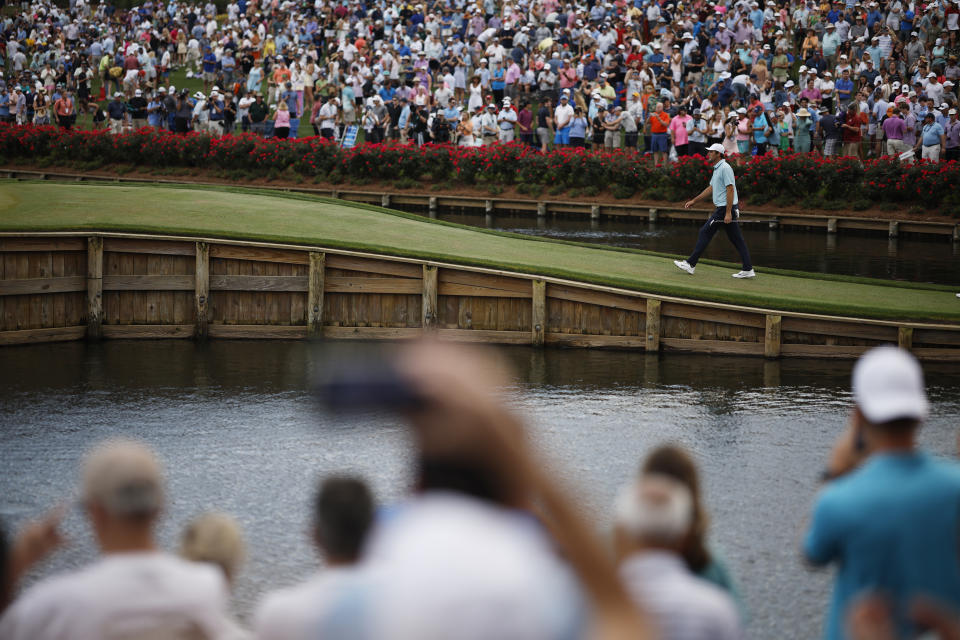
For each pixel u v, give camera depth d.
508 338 73.31
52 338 72.94
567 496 7.78
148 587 14.73
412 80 160.38
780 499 43.69
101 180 149.12
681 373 65.19
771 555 38.12
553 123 144.62
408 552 7.48
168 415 55.34
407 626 7.24
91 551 38.66
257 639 13.15
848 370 66.00
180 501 43.28
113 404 57.31
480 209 139.75
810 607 34.00
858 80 147.25
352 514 16.56
